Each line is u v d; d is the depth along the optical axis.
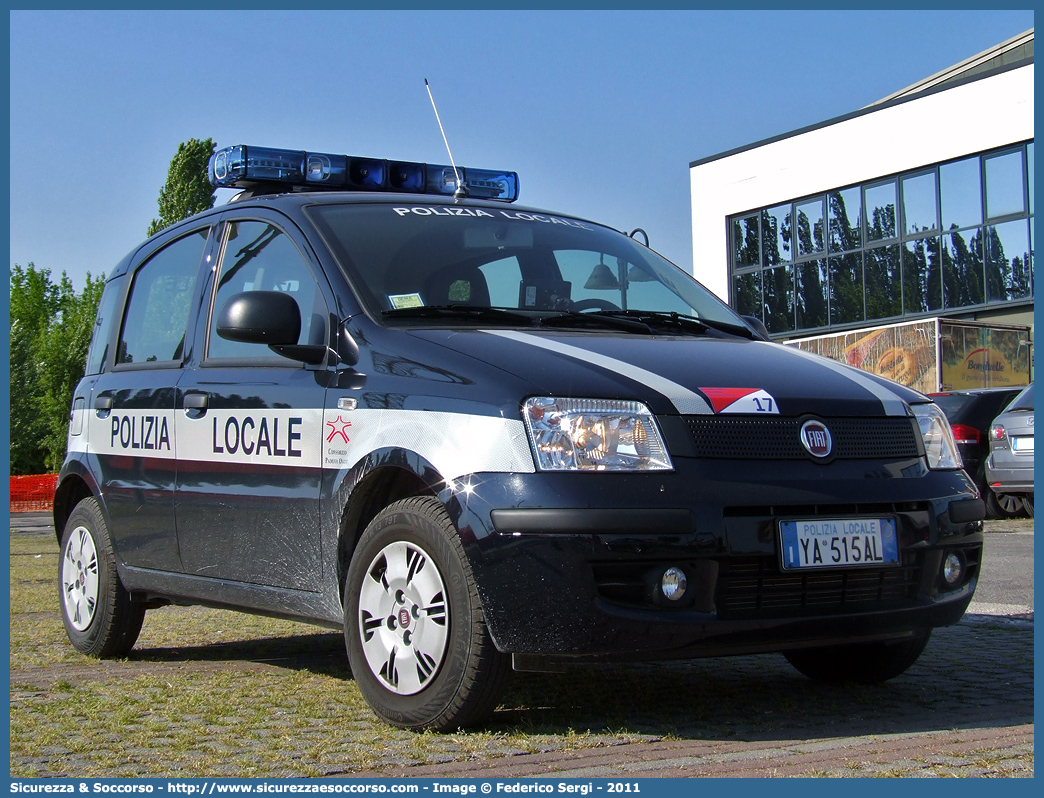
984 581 7.79
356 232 4.52
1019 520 13.45
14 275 86.88
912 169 23.94
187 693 4.42
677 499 3.43
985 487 13.91
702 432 3.56
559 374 3.60
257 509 4.38
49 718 3.97
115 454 5.39
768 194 26.75
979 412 14.16
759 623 3.50
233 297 4.19
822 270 25.91
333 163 5.48
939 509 3.89
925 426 4.07
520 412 3.50
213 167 5.50
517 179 6.04
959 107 22.97
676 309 4.90
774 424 3.68
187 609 7.49
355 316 4.14
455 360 3.75
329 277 4.32
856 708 4.04
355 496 3.93
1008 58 28.12
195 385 4.82
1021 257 22.20
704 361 3.94
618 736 3.55
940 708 4.01
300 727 3.76
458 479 3.52
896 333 19.19
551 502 3.36
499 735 3.57
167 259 5.57
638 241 5.52
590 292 4.76
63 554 5.79
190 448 4.80
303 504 4.13
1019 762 3.19
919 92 23.69
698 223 28.31
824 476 3.68
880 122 24.44
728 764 3.20
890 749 3.37
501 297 4.48
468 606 3.48
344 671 4.96
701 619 3.42
